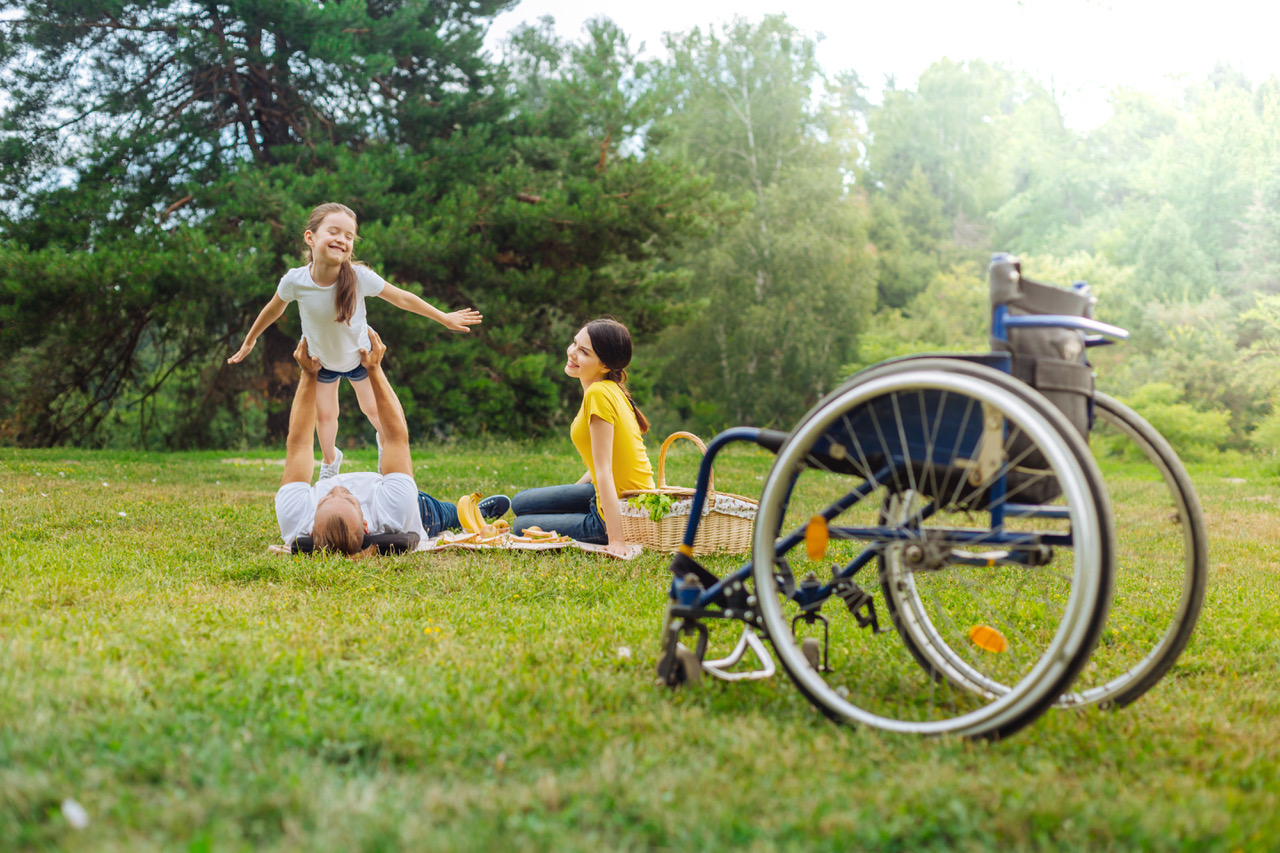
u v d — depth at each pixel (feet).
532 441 62.03
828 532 7.27
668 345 98.27
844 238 95.40
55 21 55.42
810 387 94.48
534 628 9.71
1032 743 6.54
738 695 7.58
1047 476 6.81
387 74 62.18
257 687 6.98
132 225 56.13
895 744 6.43
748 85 98.53
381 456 15.64
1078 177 112.88
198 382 64.28
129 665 7.57
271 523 17.88
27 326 51.08
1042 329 6.93
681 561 8.18
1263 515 24.06
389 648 8.61
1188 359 72.33
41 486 24.58
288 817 4.85
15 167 56.49
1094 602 5.96
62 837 4.58
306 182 53.98
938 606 8.93
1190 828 4.98
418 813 4.99
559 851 4.60
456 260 61.11
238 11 55.36
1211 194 83.51
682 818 5.01
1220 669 8.88
